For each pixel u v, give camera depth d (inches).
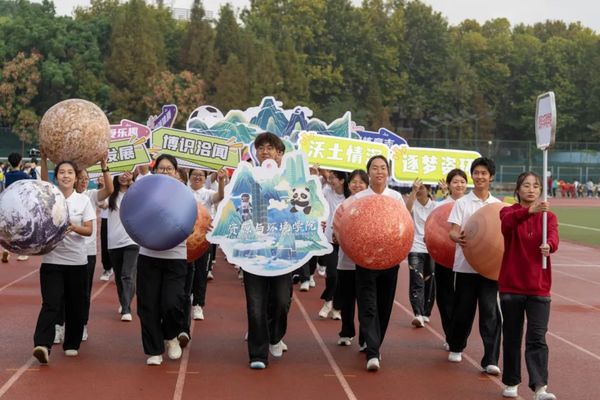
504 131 3410.4
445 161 507.5
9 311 440.1
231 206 334.6
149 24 2603.3
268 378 313.4
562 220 1445.6
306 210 338.6
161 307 330.0
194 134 499.5
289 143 368.8
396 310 481.1
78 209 325.7
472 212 332.5
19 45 2406.5
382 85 3225.9
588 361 358.0
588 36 3503.9
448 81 3218.5
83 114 350.3
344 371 327.9
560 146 2755.9
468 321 340.5
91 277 366.9
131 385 297.9
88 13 3137.3
